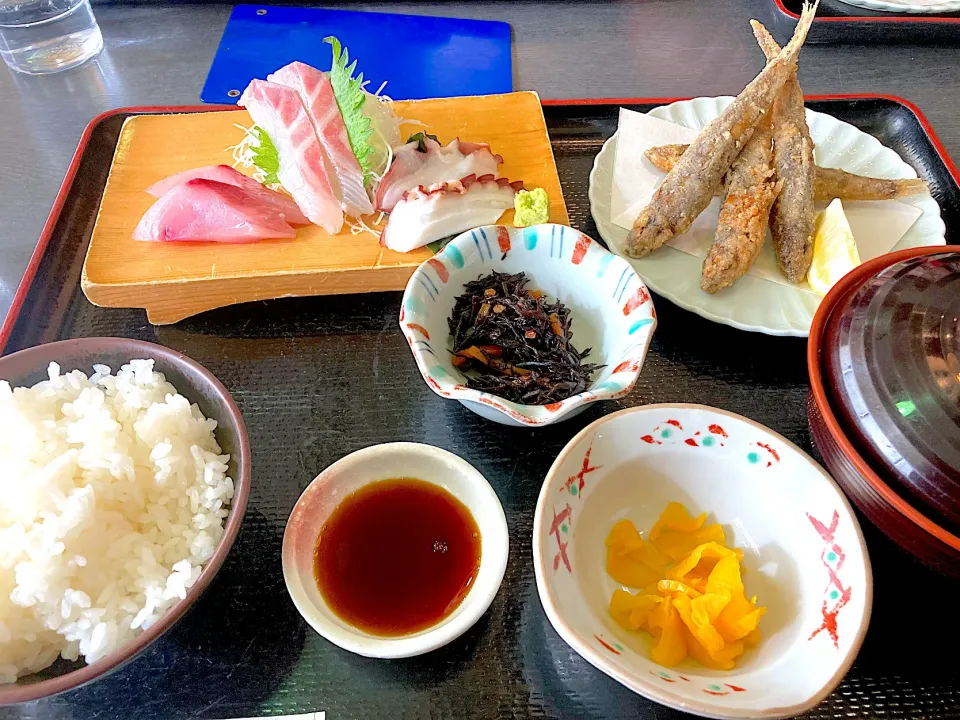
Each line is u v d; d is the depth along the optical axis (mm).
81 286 391
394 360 374
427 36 592
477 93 544
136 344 308
